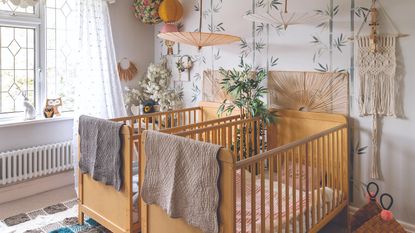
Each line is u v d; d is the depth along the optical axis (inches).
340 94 119.0
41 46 140.9
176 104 162.7
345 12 115.8
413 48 104.4
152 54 177.3
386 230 97.7
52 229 111.0
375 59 110.3
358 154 117.4
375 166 113.7
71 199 135.7
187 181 76.4
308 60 125.3
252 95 134.6
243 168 73.4
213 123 123.6
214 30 149.6
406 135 107.9
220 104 147.6
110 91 150.3
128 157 96.3
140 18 163.5
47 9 142.3
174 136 80.4
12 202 131.3
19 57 136.2
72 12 144.3
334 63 119.6
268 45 134.7
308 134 125.3
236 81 128.4
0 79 131.6
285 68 131.1
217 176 71.4
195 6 155.3
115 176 98.4
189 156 75.8
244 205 74.5
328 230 116.2
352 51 115.6
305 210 94.6
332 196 108.0
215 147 71.7
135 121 144.1
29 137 137.2
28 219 117.8
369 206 104.4
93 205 110.0
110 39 150.4
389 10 107.3
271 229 82.7
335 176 112.9
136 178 111.8
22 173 133.6
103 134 101.5
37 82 141.3
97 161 103.3
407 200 109.3
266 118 126.3
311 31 123.6
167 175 80.7
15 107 136.9
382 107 110.7
